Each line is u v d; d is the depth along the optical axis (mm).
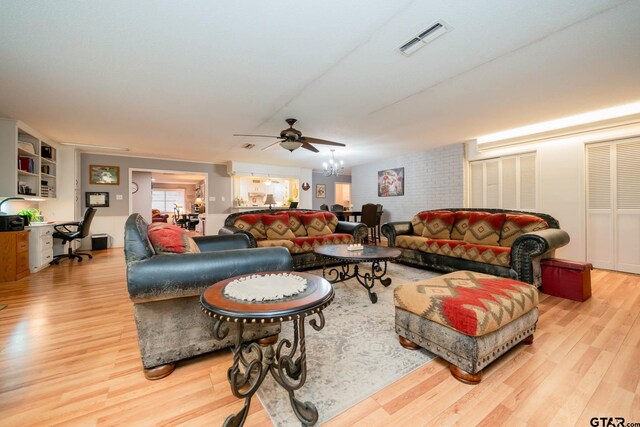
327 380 1428
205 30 1895
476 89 2895
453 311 1446
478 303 1462
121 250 5848
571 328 2025
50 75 2514
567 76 2613
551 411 1204
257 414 1202
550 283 2805
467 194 5434
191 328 1545
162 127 4172
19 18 1746
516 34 1967
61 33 1910
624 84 2783
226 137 4793
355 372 1498
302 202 8461
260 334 1749
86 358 1660
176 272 1396
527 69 2471
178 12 1714
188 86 2779
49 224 4230
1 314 2361
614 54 2232
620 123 3596
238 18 1775
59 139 4848
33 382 1425
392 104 3301
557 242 2795
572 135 4094
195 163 7246
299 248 3801
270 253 1653
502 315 1480
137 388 1380
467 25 1866
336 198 11617
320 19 1790
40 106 3264
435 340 1564
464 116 3779
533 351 1704
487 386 1378
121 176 6324
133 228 1422
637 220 3674
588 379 1427
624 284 3205
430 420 1159
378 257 2631
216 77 2592
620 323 2111
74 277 3623
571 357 1635
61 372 1516
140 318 1420
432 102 3256
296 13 1732
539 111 3592
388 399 1289
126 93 2928
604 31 1934
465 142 5391
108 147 5512
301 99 3141
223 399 1305
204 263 1466
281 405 1256
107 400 1290
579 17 1792
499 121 4016
